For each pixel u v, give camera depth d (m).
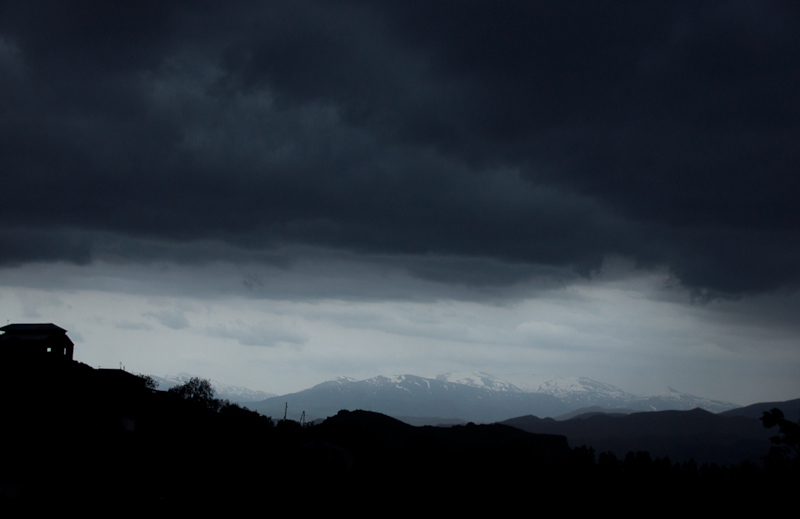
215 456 106.88
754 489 124.75
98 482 81.56
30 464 79.94
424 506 117.12
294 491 102.31
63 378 109.25
